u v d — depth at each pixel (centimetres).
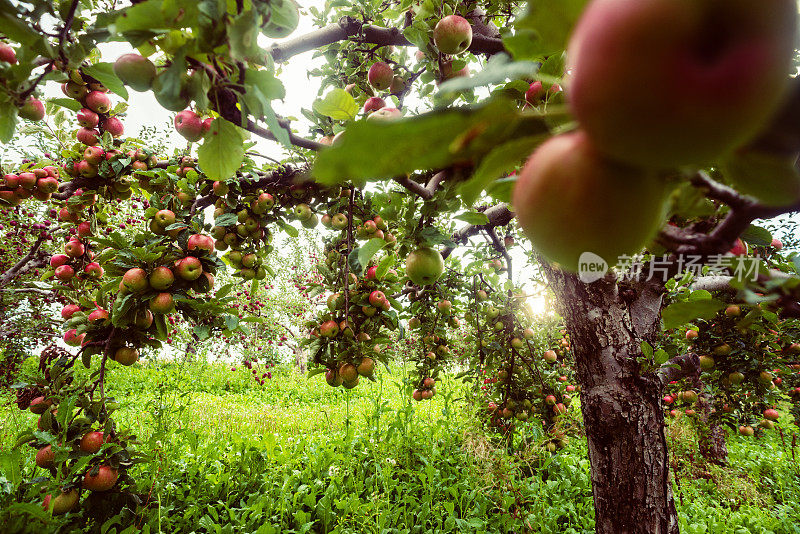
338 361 323
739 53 34
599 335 262
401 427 548
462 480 482
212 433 656
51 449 238
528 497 451
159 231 257
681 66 34
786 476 617
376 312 335
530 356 538
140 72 105
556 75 86
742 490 496
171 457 443
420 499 444
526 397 541
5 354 701
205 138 105
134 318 231
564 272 274
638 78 35
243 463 465
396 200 209
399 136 34
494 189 76
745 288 68
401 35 265
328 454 493
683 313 72
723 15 34
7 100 102
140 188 320
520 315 558
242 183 307
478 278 552
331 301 342
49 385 256
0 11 90
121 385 1159
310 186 319
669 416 557
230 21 80
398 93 301
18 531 224
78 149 287
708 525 440
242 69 88
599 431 262
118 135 295
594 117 39
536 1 48
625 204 46
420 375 603
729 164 49
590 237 47
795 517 475
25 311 724
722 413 575
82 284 324
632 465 250
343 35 263
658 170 49
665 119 35
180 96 94
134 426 647
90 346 245
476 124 38
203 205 287
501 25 274
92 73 111
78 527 269
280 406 997
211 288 255
